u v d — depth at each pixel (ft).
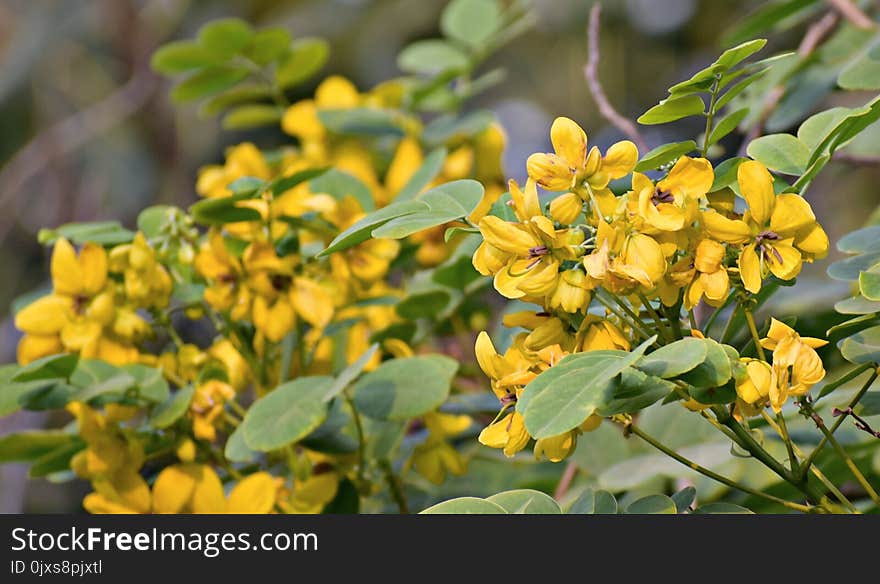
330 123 4.47
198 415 3.92
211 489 3.86
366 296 4.24
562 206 3.49
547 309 3.53
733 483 3.59
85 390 3.86
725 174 3.54
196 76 4.51
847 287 4.28
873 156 4.26
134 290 3.93
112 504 3.88
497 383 3.55
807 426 3.93
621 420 3.59
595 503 3.61
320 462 4.02
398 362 3.93
